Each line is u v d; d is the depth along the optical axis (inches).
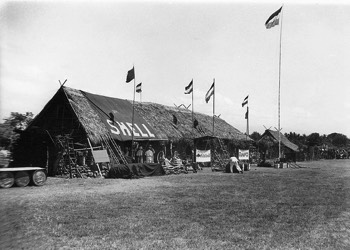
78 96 1022.4
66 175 884.0
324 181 746.2
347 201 464.4
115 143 984.9
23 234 291.7
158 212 384.2
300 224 332.5
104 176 850.8
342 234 300.4
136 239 279.7
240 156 1461.6
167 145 1243.8
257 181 745.0
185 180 768.9
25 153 928.9
